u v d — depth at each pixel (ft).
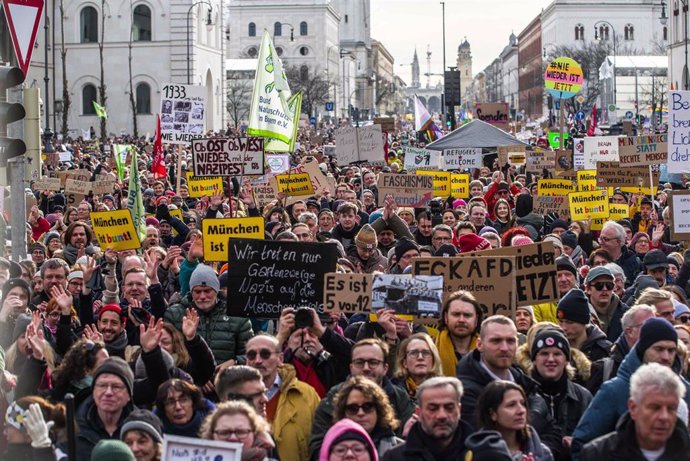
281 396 41.50
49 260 57.98
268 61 86.48
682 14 387.14
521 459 34.88
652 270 61.67
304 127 408.26
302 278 48.03
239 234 62.13
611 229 67.05
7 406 39.86
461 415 38.78
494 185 98.73
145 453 35.29
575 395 40.55
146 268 54.65
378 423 37.42
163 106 112.68
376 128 120.78
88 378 41.39
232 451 30.66
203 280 49.14
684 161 69.62
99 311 53.83
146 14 369.30
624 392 37.14
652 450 32.32
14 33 55.26
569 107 382.42
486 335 39.19
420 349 41.45
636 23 638.53
